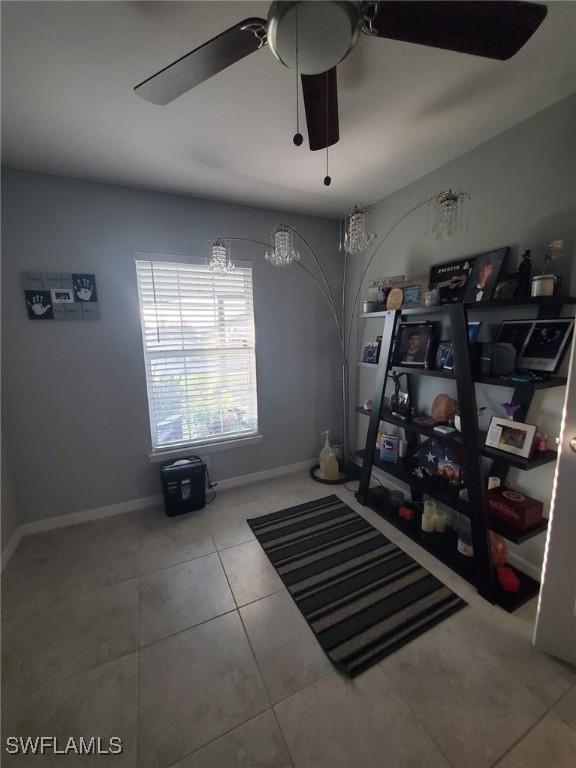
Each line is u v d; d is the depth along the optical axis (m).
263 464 2.90
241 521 2.25
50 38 1.05
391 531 2.11
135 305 2.25
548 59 1.20
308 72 0.98
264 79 1.25
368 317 2.57
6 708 1.13
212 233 2.42
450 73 1.26
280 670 1.25
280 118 1.49
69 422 2.17
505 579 1.58
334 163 1.93
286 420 2.95
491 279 1.71
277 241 2.04
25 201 1.91
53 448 2.14
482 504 1.56
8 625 1.46
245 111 1.44
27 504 2.11
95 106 1.39
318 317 2.96
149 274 2.27
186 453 2.54
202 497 2.40
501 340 1.71
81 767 0.99
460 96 1.40
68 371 2.13
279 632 1.41
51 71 1.19
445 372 1.81
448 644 1.34
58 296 2.04
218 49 0.88
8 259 1.91
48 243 1.98
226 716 1.10
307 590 1.63
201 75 0.97
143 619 1.48
